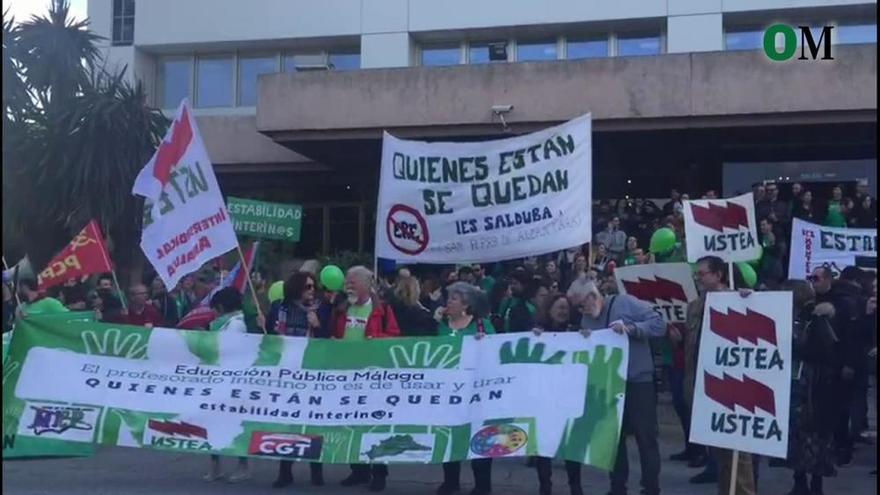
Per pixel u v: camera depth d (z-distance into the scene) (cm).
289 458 848
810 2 2009
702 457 980
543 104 1689
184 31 2316
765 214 1535
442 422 838
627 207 1772
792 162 1816
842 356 954
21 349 881
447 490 864
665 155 1886
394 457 836
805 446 830
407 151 953
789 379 704
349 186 2158
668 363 1036
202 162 940
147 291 1274
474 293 879
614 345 805
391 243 956
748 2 2033
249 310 1170
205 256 937
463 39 2222
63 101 1977
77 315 1042
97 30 2366
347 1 2234
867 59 1564
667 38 2078
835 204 1589
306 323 953
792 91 1588
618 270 992
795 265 1179
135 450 1079
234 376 875
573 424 802
